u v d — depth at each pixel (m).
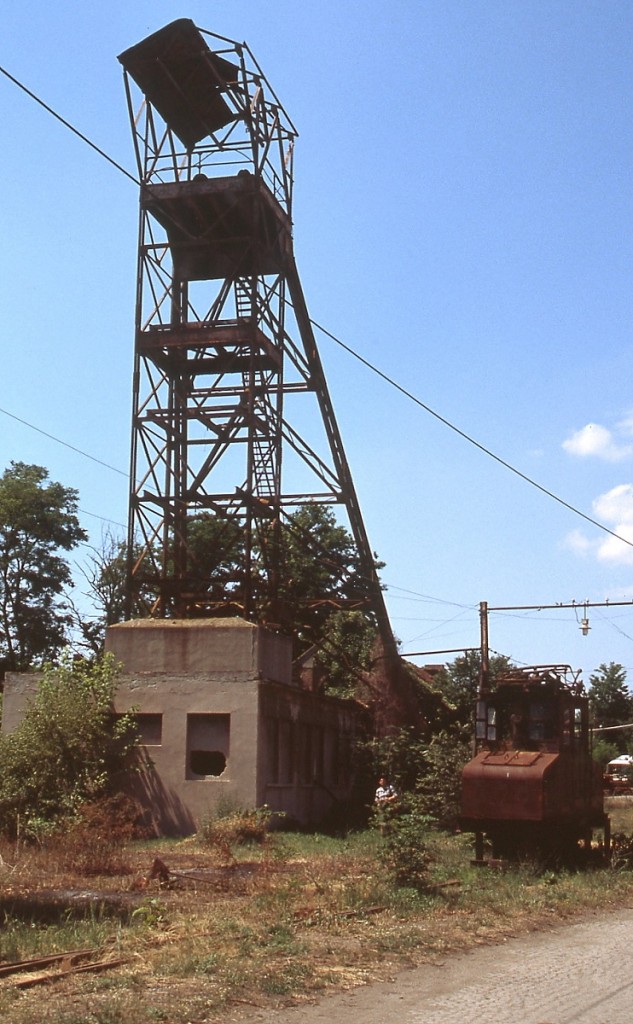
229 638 32.06
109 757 31.55
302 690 35.69
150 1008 9.45
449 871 21.03
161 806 31.33
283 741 34.41
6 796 29.19
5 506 56.50
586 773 25.55
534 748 24.02
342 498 41.81
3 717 33.41
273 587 37.94
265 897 16.45
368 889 17.44
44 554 57.81
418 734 43.16
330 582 53.34
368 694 46.34
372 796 40.62
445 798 33.34
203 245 38.19
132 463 36.78
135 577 36.53
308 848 26.81
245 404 37.06
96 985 10.39
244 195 37.19
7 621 56.62
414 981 11.30
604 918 16.66
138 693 32.19
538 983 11.26
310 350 41.78
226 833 27.69
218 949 12.36
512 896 17.98
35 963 11.26
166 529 37.12
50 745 30.12
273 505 38.53
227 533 48.62
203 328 37.03
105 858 21.42
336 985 10.93
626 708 107.88
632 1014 9.84
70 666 32.09
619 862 23.66
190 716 31.94
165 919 14.37
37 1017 9.05
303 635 47.03
